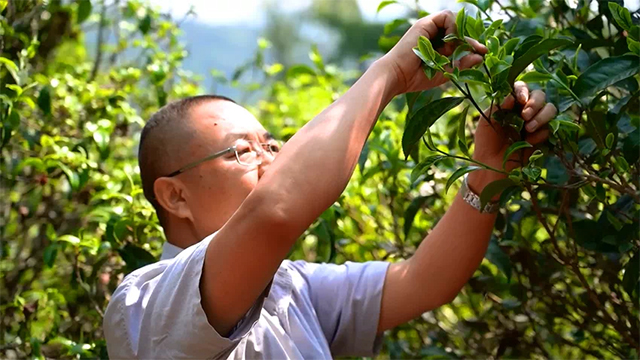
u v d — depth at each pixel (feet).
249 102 10.56
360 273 5.16
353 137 3.84
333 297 5.11
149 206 6.33
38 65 8.11
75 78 7.93
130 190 6.53
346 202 6.95
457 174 4.21
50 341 6.14
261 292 3.86
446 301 5.07
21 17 7.30
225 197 4.92
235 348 4.17
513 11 5.60
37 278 7.41
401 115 7.07
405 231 6.07
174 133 4.97
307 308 4.97
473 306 6.91
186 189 4.97
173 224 5.10
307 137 3.79
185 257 4.03
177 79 8.73
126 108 7.10
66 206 7.38
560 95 4.29
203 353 3.87
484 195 4.45
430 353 6.54
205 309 3.83
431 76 3.99
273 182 3.67
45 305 6.45
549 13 5.77
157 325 3.99
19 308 6.59
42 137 6.39
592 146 4.82
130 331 4.28
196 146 4.92
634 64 4.19
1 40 6.61
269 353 4.50
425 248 5.07
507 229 5.74
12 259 7.63
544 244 6.03
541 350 6.46
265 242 3.65
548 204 5.45
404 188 6.73
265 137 5.09
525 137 4.25
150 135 5.07
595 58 5.08
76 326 6.79
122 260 6.56
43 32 8.13
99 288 6.61
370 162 6.89
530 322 6.27
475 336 6.86
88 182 6.97
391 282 5.11
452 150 6.05
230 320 3.84
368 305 5.07
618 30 4.99
